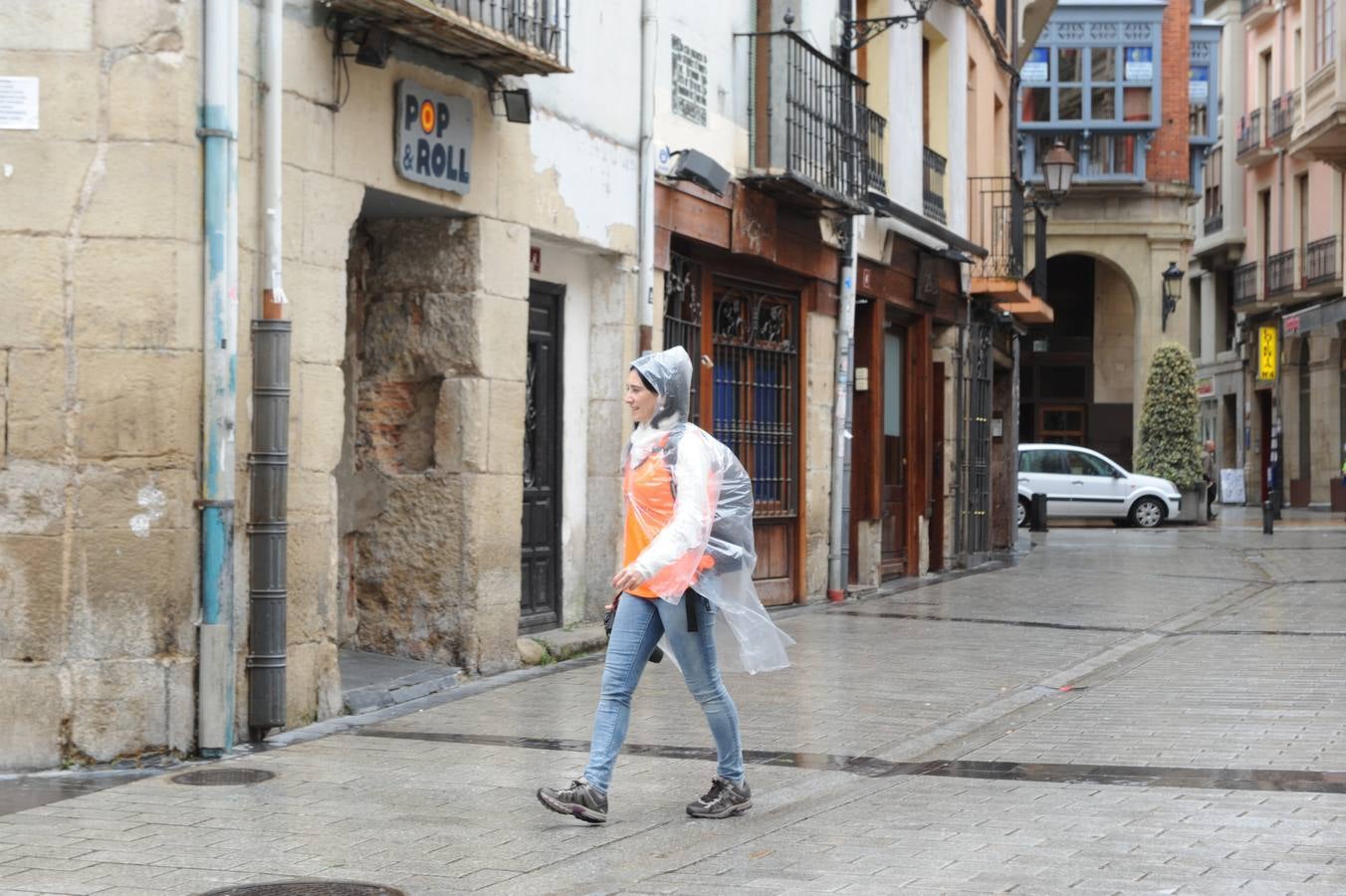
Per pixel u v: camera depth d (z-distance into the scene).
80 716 8.16
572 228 12.09
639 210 13.10
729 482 7.12
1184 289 54.38
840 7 17.22
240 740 8.66
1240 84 50.38
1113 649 12.94
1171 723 9.37
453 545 10.92
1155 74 47.66
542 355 12.43
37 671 8.12
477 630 10.97
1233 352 51.47
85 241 8.20
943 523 21.72
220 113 8.38
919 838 6.58
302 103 9.16
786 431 16.69
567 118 11.99
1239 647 12.86
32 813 7.09
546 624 12.52
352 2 9.20
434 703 10.04
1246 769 7.99
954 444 22.19
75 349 8.21
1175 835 6.56
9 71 8.18
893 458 20.28
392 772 7.97
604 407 13.04
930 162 21.11
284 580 8.77
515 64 10.59
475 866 6.20
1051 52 47.88
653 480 6.97
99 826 6.84
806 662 12.02
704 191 14.25
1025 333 27.97
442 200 10.52
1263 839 6.48
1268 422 49.28
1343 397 43.62
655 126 13.36
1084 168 48.09
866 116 17.23
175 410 8.27
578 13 12.13
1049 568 22.02
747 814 7.08
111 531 8.22
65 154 8.19
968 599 17.33
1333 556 24.28
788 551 16.73
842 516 17.38
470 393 10.88
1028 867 6.06
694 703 10.09
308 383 9.27
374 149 9.84
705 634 7.00
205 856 6.34
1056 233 48.66
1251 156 47.22
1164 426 40.31
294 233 9.12
